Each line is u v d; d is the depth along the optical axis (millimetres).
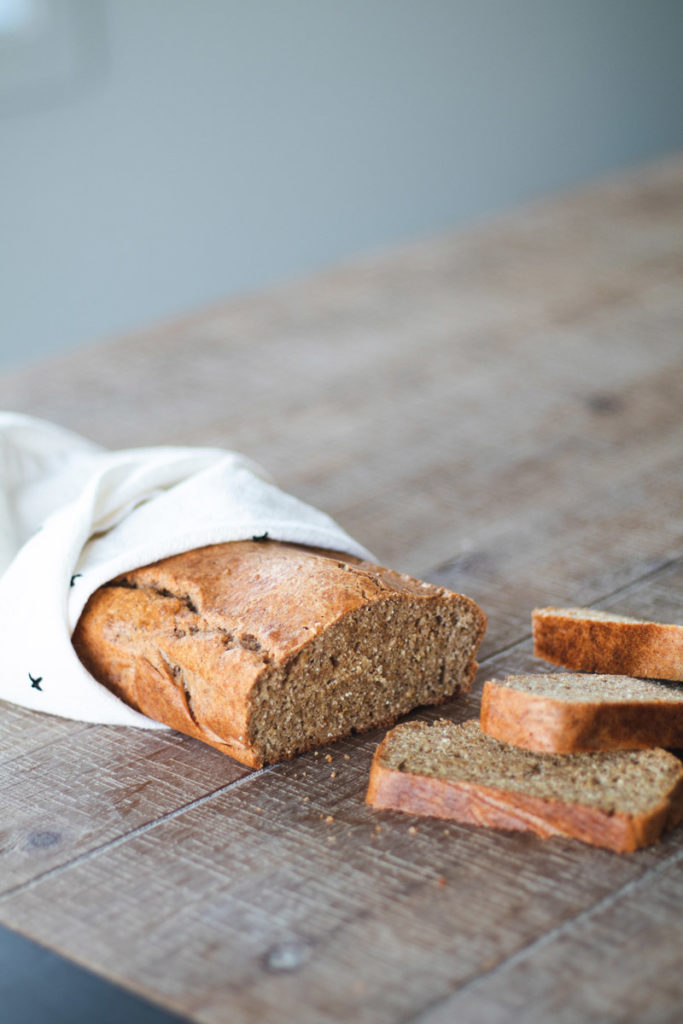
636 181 4027
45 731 1388
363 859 1123
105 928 1042
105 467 1524
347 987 955
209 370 2664
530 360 2639
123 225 4391
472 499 2010
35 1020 939
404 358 2689
